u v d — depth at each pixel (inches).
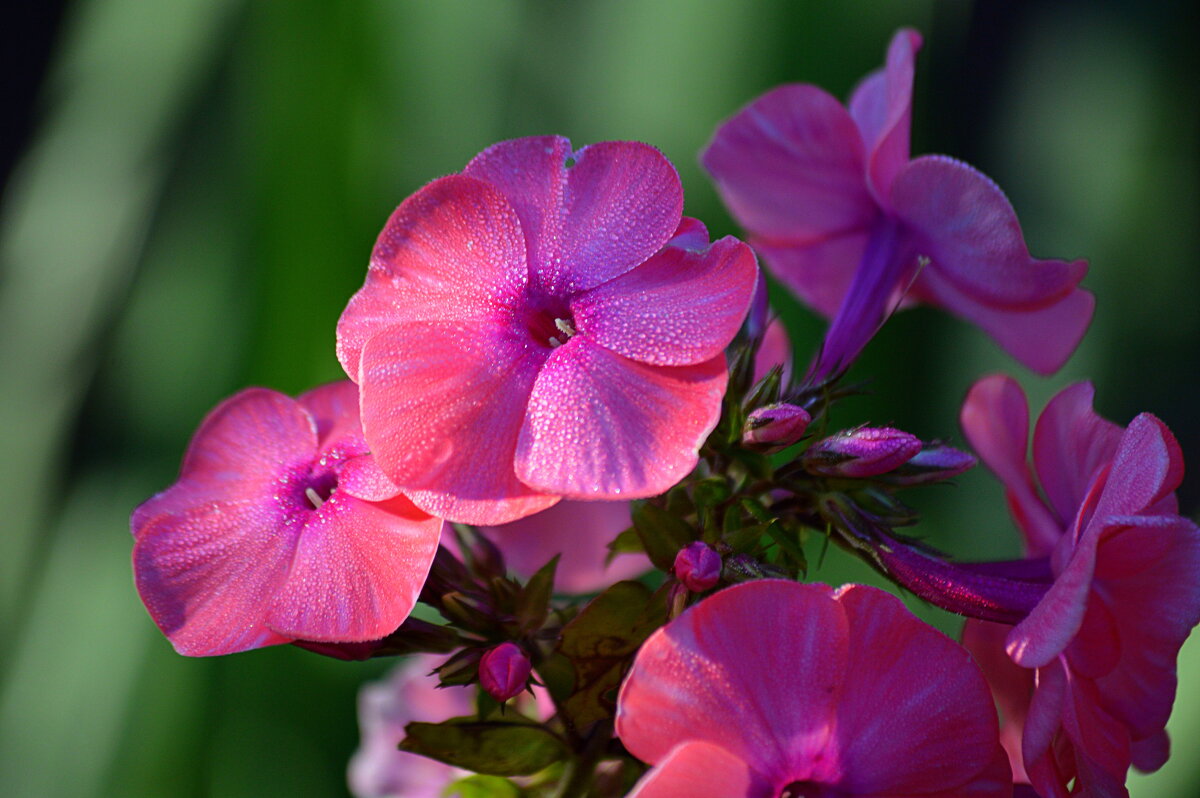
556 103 15.7
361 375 8.9
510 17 15.5
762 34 15.1
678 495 9.7
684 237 9.1
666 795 8.6
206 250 15.3
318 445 9.5
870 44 15.1
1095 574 9.0
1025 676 9.7
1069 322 10.4
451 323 9.0
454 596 9.6
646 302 9.0
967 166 10.0
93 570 15.2
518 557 10.5
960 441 15.7
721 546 9.4
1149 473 8.9
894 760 8.9
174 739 14.1
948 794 8.9
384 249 9.1
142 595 9.2
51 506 15.9
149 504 9.5
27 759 14.2
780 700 8.8
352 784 11.0
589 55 15.8
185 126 15.7
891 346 15.4
